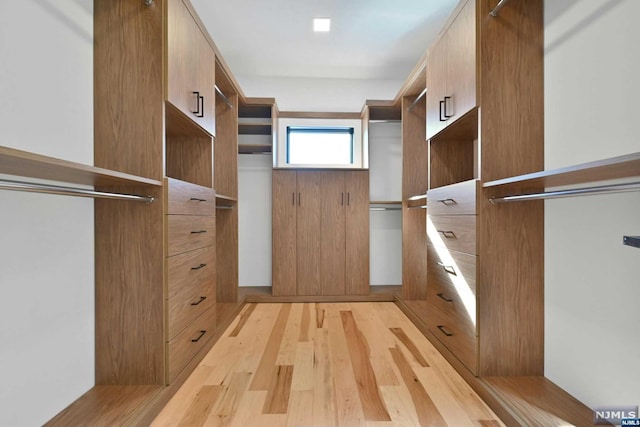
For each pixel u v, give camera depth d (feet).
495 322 5.07
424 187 9.53
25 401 3.70
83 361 4.57
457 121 5.92
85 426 3.86
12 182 2.78
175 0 5.16
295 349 6.57
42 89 3.96
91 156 4.83
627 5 3.72
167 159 7.36
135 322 4.80
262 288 11.08
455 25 5.86
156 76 4.88
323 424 4.18
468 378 5.22
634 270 3.67
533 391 4.61
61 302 4.20
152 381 4.82
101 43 4.90
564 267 4.67
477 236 5.06
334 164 11.09
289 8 7.86
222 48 9.64
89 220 4.71
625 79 3.76
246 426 4.16
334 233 10.27
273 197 10.21
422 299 9.50
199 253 6.07
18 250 3.65
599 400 4.08
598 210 4.13
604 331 4.02
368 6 7.81
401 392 4.96
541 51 5.15
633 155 2.47
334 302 10.11
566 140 4.66
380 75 11.31
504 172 5.12
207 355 6.30
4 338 3.49
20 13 3.66
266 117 11.19
